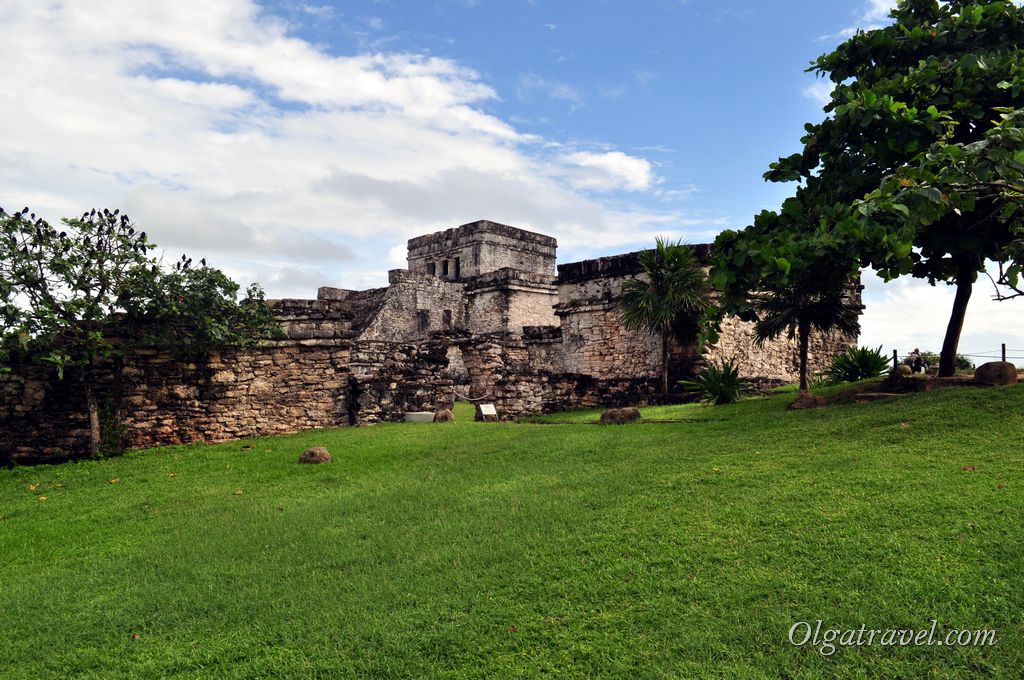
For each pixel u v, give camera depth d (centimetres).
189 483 977
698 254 1864
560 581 515
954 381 1071
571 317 2283
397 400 1602
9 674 439
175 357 1280
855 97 1052
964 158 756
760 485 697
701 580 490
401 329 3578
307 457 1066
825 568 487
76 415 1191
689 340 1855
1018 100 1013
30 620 518
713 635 418
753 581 480
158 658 448
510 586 514
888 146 966
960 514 545
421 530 672
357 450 1147
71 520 802
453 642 438
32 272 1089
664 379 1844
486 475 908
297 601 522
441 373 1736
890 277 902
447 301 3812
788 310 1540
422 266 4581
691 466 822
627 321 1884
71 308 1116
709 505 648
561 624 452
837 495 630
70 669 443
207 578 584
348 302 3959
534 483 831
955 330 1166
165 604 533
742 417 1184
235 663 437
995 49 1066
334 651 438
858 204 793
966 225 1032
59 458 1155
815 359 2241
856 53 1173
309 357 1459
